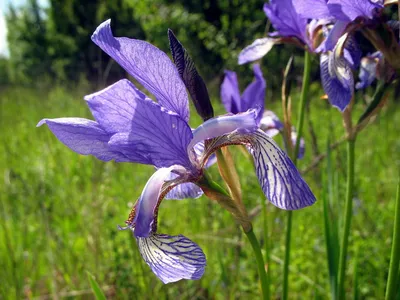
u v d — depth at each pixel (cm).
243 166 30
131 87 9
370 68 13
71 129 10
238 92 14
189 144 9
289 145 14
